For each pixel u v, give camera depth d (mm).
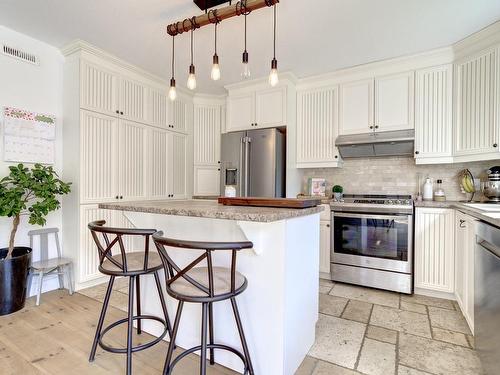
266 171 3201
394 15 2156
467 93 2510
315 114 3361
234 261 1168
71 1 2047
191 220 1721
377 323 2076
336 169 3535
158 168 3512
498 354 1241
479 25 2281
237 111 3613
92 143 2793
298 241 1552
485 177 2717
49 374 1498
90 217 2773
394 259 2668
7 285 2205
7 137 2479
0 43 2422
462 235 2180
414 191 3102
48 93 2750
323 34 2436
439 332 1941
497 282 1268
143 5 2086
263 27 2330
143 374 1505
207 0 2021
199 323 1694
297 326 1543
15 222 2316
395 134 2852
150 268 1509
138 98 3256
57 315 2207
